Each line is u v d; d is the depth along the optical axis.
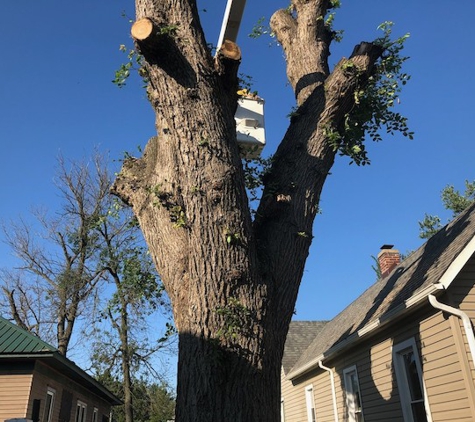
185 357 3.03
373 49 4.95
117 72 3.97
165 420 20.39
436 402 7.13
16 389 9.89
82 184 19.34
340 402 11.45
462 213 9.96
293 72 5.43
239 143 5.00
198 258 3.19
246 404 2.87
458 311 6.70
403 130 5.86
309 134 4.44
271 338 3.17
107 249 17.64
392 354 8.65
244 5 4.24
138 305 14.55
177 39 3.59
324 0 5.79
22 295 21.28
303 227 3.89
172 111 3.53
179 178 3.57
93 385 14.47
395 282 10.80
